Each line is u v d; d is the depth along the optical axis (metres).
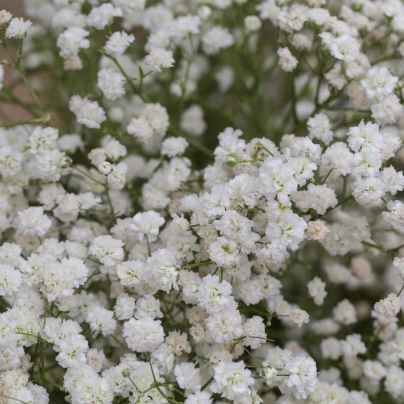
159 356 0.37
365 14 0.42
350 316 0.41
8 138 0.42
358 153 0.37
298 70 0.44
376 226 0.41
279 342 0.42
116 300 0.39
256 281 0.38
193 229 0.38
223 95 0.45
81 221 0.41
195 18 0.42
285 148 0.39
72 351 0.37
